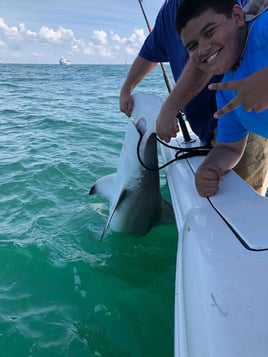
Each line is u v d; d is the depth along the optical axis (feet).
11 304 7.20
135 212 8.77
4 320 6.75
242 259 4.07
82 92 53.42
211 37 4.72
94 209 11.05
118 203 8.55
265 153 8.34
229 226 4.83
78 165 14.98
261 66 4.68
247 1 7.12
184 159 8.07
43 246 9.00
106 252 8.92
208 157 6.20
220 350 3.07
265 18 4.57
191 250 4.67
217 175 5.88
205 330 3.34
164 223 9.16
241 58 4.92
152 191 8.50
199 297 3.76
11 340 6.32
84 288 7.69
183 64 8.33
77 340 6.33
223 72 5.02
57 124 24.85
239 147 6.26
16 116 29.50
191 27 4.80
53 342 6.29
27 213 10.94
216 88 3.96
